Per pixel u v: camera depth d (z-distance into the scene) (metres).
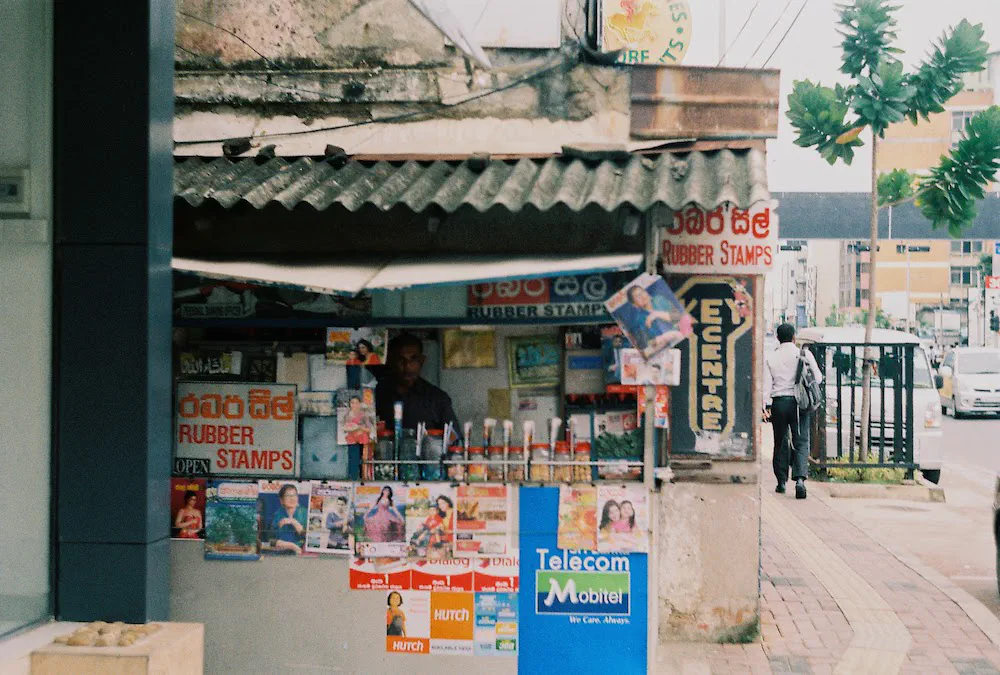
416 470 5.72
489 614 5.65
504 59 6.30
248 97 6.39
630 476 5.69
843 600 7.73
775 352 12.29
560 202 5.32
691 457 6.52
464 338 6.14
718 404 6.49
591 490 5.62
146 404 4.43
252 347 5.92
